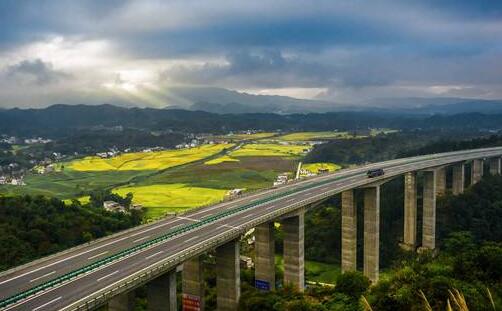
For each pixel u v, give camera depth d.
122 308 63.09
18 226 107.88
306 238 142.88
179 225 85.44
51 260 65.69
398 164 159.25
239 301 78.12
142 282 56.31
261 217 85.19
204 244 69.25
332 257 132.38
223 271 78.81
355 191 116.44
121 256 65.44
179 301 86.44
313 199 101.12
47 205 124.94
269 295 75.75
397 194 165.75
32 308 48.75
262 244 91.88
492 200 151.12
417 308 53.44
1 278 58.53
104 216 134.75
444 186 167.88
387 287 62.53
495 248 62.94
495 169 188.12
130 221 134.88
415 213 139.62
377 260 118.12
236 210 95.44
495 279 59.53
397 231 147.50
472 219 141.88
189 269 78.00
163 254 66.19
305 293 76.94
